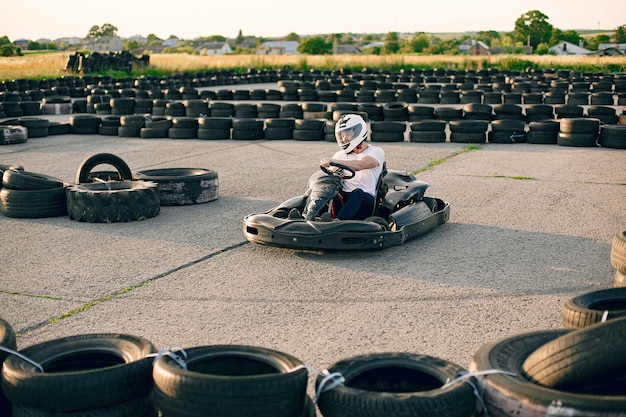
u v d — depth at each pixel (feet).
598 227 24.02
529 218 25.32
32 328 15.24
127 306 16.56
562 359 9.76
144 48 572.92
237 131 48.96
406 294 17.26
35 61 138.00
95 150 44.16
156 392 10.21
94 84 97.66
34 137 50.75
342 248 19.69
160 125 50.55
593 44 542.98
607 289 13.80
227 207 27.40
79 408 10.34
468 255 20.61
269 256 20.62
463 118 54.90
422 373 10.75
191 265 19.75
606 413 8.80
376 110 56.54
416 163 37.96
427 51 449.89
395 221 21.30
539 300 16.80
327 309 16.28
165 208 27.32
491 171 35.35
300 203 21.79
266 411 9.74
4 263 20.01
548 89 85.66
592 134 44.34
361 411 9.63
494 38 584.81
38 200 25.43
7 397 10.61
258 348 11.16
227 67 144.77
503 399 9.64
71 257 20.57
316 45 488.85
